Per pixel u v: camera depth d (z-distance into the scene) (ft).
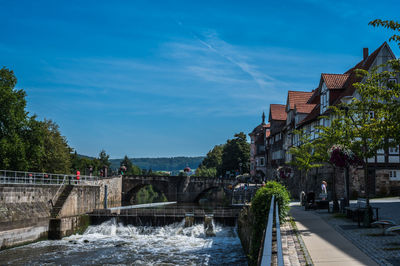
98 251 95.50
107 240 111.34
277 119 235.81
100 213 135.33
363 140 56.29
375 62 118.52
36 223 108.47
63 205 123.85
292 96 183.62
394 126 44.73
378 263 29.86
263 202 57.16
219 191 355.36
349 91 120.98
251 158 336.90
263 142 297.33
